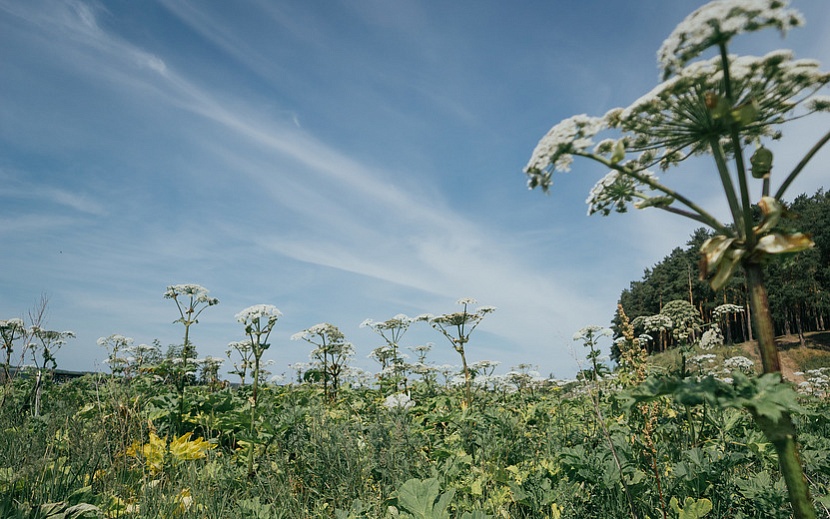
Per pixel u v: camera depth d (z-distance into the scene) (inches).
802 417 233.8
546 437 229.3
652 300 2447.1
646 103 87.3
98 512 137.1
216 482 187.5
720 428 197.2
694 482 151.7
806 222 1866.4
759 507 141.6
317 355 417.1
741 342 1710.1
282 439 241.3
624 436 192.5
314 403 311.7
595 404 134.0
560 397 368.5
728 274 82.4
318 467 201.5
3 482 149.2
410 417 306.3
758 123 96.7
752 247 81.1
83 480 161.8
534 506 154.7
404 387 452.4
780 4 74.4
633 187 111.0
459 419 268.4
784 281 1839.3
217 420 261.4
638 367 154.2
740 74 83.3
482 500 163.5
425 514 126.3
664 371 265.6
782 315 1886.1
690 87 84.2
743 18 75.6
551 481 175.0
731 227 89.6
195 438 271.3
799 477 74.3
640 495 153.1
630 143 103.4
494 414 251.9
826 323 2042.3
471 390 407.2
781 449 75.9
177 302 309.9
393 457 198.1
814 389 510.3
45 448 181.2
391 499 166.6
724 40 77.7
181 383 306.0
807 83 85.6
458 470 182.9
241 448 253.3
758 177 90.6
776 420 68.1
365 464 201.6
